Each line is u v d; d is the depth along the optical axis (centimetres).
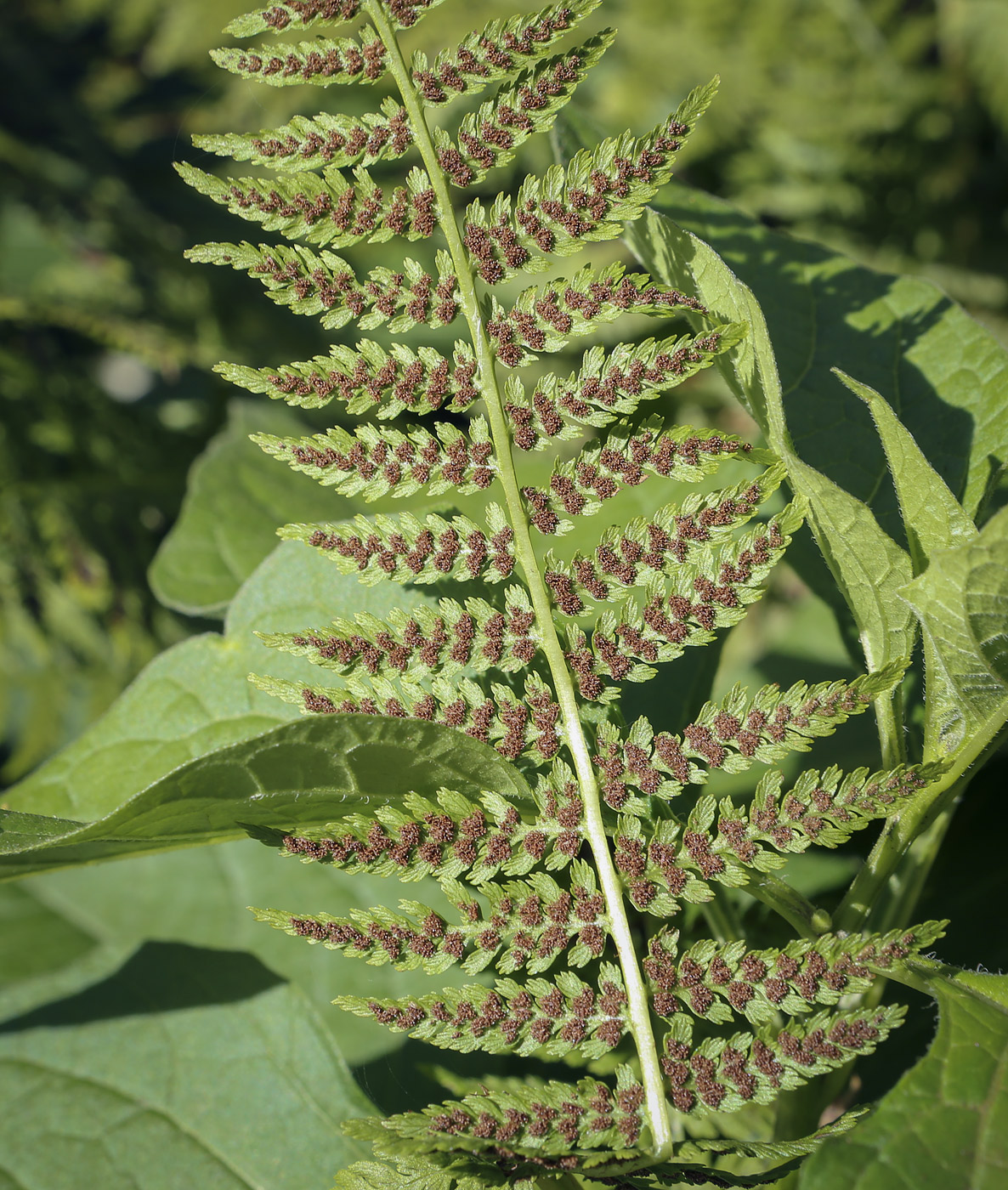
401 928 22
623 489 26
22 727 45
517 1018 22
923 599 21
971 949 25
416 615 23
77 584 45
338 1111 25
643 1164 21
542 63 23
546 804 22
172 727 24
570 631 22
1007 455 24
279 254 22
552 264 23
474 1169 21
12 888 32
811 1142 21
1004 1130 21
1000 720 22
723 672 36
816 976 22
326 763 22
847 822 22
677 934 22
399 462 23
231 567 28
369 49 22
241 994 25
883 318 25
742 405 24
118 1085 25
